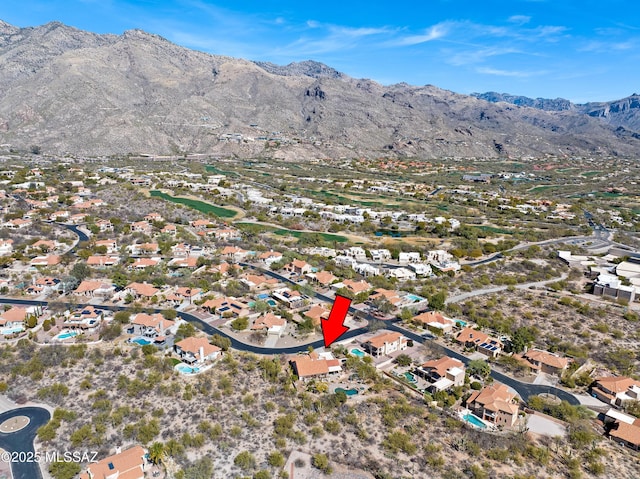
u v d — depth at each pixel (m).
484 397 109.31
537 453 93.38
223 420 101.19
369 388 116.25
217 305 160.75
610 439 101.56
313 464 89.25
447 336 150.75
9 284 177.38
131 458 85.75
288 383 115.75
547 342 146.88
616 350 141.50
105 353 125.12
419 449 94.12
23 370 115.38
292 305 167.38
